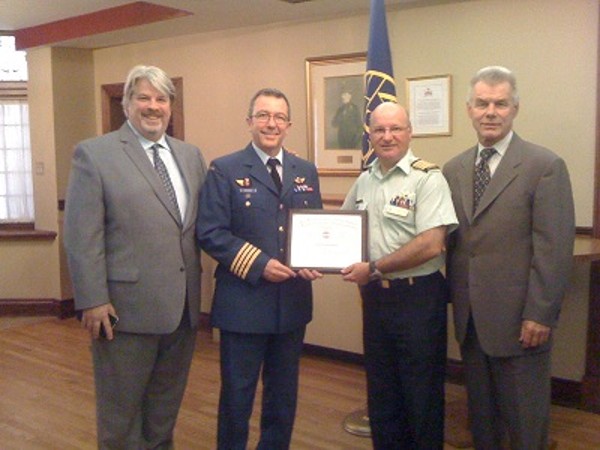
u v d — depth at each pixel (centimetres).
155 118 227
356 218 240
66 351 452
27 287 555
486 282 225
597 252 286
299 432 317
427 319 238
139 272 224
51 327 518
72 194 222
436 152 376
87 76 551
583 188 330
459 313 234
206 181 240
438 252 228
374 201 244
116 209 223
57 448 303
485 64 354
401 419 256
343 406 348
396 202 236
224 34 468
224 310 239
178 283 231
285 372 251
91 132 557
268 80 449
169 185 234
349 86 408
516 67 344
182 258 233
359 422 320
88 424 329
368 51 335
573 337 341
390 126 234
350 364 416
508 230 222
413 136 383
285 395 252
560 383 346
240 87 464
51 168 542
